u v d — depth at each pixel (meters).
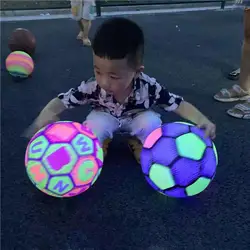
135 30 1.01
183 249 0.97
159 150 1.05
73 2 2.85
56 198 1.14
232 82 2.13
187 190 1.05
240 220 1.07
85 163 1.04
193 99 1.87
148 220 1.06
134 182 1.22
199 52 2.75
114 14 4.35
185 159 1.03
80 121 1.62
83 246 0.98
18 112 1.71
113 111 1.24
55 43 2.98
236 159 1.35
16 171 1.27
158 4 4.90
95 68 1.03
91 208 1.10
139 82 1.17
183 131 1.07
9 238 1.00
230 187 1.20
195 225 1.04
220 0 5.14
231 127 1.59
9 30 3.46
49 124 1.12
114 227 1.03
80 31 3.15
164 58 2.57
